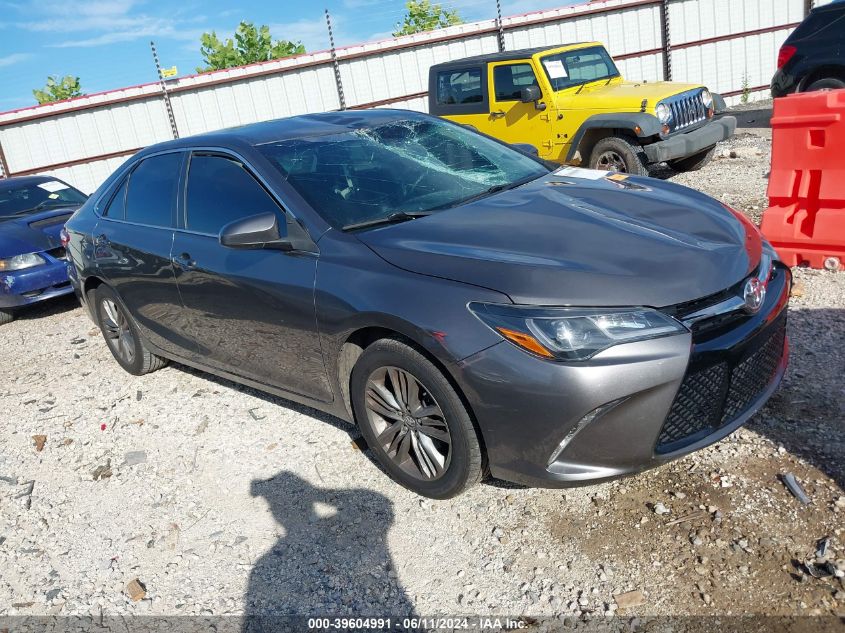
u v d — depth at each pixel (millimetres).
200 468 3846
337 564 2943
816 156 5105
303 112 17516
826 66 10266
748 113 15469
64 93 22250
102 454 4199
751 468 3064
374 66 17469
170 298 4254
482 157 4168
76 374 5633
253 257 3588
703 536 2725
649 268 2709
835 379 3650
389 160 3885
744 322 2820
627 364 2520
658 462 2682
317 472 3609
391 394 3197
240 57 22875
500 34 17469
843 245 5039
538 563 2762
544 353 2568
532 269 2750
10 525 3621
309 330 3340
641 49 17859
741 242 3029
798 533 2666
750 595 2443
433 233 3166
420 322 2818
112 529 3443
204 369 4441
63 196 9047
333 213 3436
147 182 4555
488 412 2719
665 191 3584
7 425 4840
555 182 3811
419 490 3201
